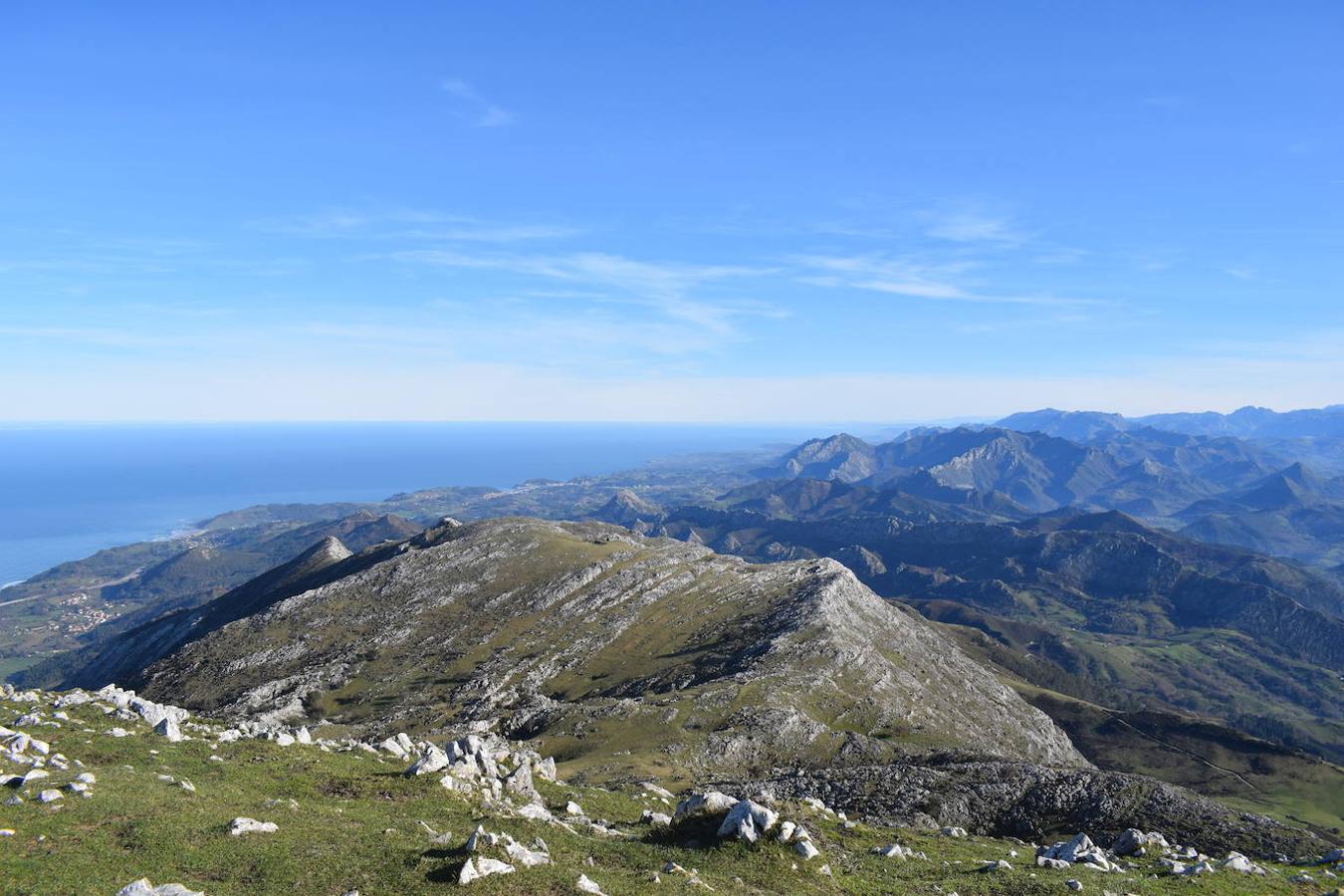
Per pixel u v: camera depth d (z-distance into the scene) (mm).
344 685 194875
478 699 179625
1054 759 195375
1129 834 52188
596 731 136875
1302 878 44094
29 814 30828
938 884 37875
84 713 52188
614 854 35625
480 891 27312
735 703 151250
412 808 38781
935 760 115562
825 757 126875
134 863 27562
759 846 37469
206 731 53500
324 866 28922
